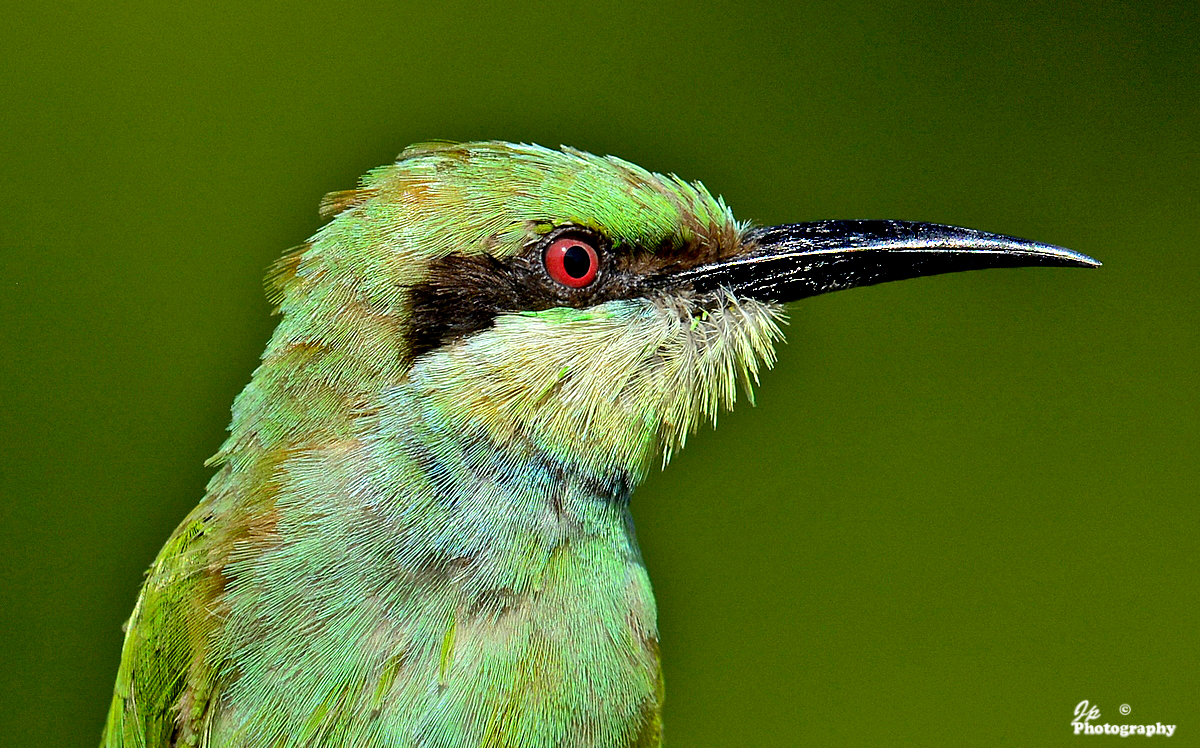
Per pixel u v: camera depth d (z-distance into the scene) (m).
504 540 1.26
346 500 1.26
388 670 1.26
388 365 1.26
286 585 1.26
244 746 1.26
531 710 1.26
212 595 1.26
